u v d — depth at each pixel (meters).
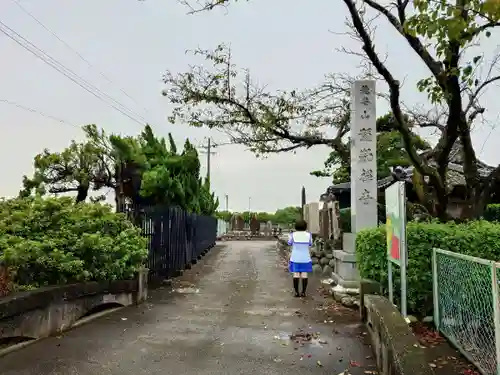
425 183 10.60
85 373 5.28
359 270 8.49
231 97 12.34
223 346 6.52
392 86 8.30
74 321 7.64
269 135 12.76
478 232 7.30
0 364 5.50
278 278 14.97
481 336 5.29
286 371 5.46
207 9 7.57
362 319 8.10
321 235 18.27
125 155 15.34
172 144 18.80
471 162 9.55
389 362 4.54
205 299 10.70
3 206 8.85
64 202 8.67
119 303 9.24
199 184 25.09
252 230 52.19
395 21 8.47
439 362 5.63
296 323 8.05
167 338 6.93
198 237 22.19
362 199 10.77
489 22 5.85
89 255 8.29
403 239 6.67
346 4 7.93
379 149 17.59
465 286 5.80
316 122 12.84
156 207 13.41
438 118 11.84
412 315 7.41
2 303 5.81
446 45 6.16
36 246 7.39
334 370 5.49
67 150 14.84
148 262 12.70
